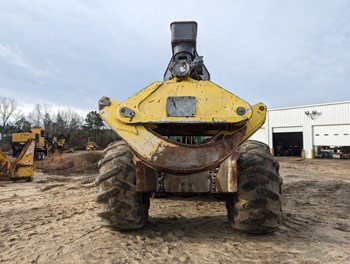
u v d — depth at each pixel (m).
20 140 23.98
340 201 5.85
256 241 3.24
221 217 4.37
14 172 10.44
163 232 3.57
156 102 2.91
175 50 3.85
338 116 28.67
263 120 2.96
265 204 3.06
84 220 4.35
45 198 6.67
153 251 2.98
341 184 8.72
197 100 2.90
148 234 3.49
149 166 2.97
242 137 2.88
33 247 3.23
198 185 3.27
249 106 2.85
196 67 3.19
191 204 5.39
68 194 7.22
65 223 4.21
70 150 28.31
